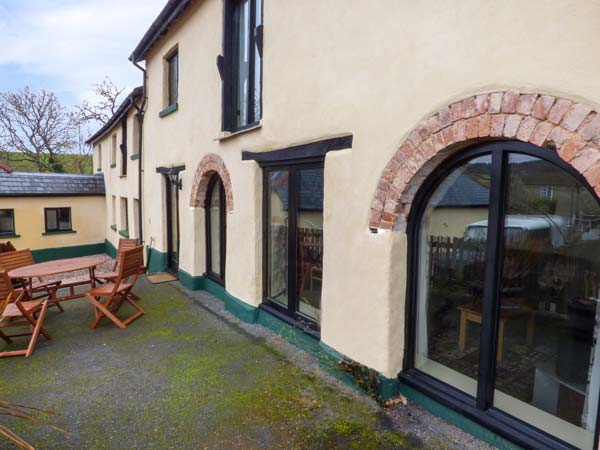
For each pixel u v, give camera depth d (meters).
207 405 3.44
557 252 2.54
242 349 4.64
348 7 3.59
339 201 3.80
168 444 2.92
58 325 5.60
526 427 2.62
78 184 16.12
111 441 2.96
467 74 2.59
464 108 2.62
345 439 2.94
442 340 3.30
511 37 2.34
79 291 7.78
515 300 2.76
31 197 14.80
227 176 6.01
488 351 2.78
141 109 9.98
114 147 14.66
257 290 5.48
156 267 9.25
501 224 2.67
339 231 3.82
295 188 4.70
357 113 3.55
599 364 2.36
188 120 7.39
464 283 3.09
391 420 3.15
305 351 4.55
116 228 14.28
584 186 2.26
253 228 5.38
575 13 2.06
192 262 7.40
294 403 3.44
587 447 2.40
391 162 3.21
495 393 2.87
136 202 11.68
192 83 7.16
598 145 2.01
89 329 5.41
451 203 3.12
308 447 2.87
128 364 4.29
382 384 3.38
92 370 4.16
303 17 4.21
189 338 5.02
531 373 2.74
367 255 3.49
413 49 2.97
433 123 2.84
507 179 2.66
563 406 2.58
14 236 14.38
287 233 4.98
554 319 2.61
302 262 4.75
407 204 3.26
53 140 24.69
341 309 3.84
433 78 2.83
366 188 3.48
